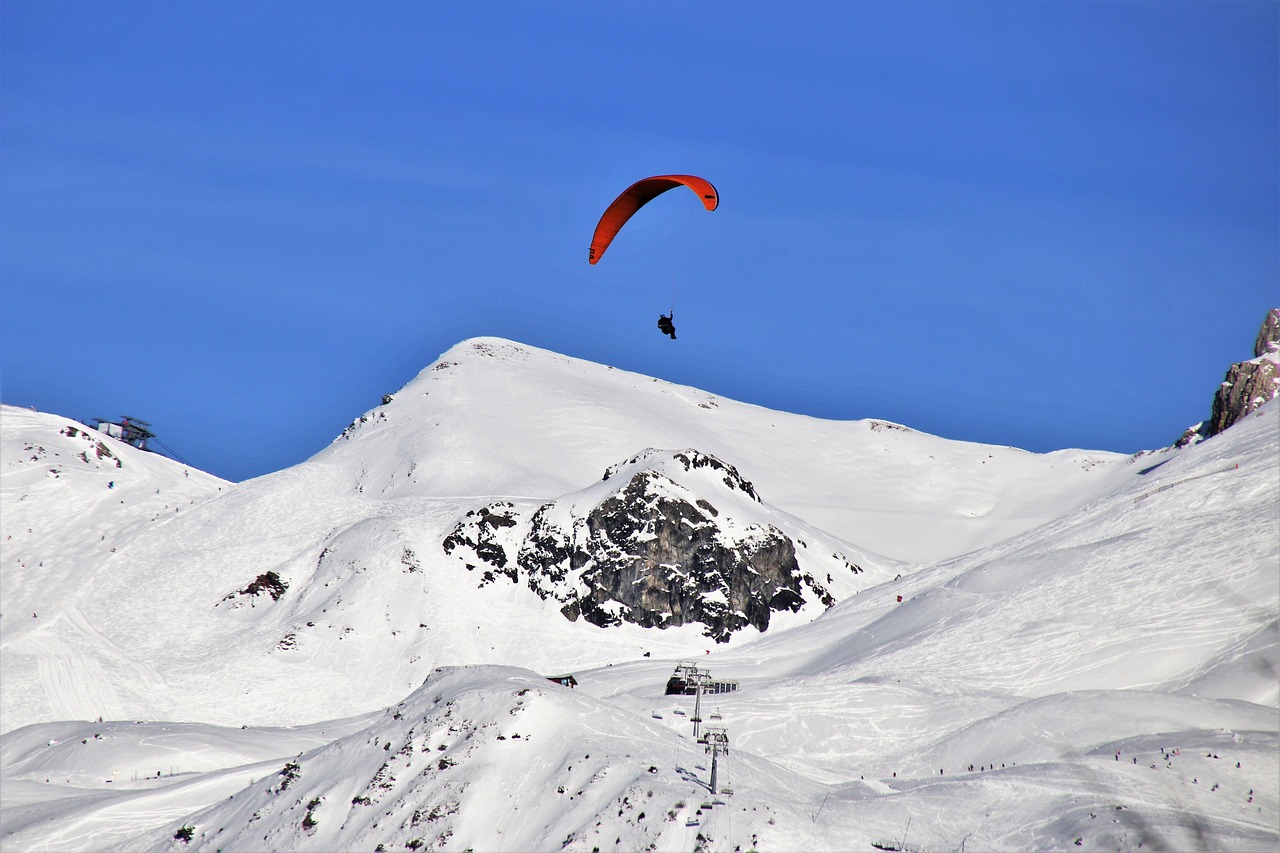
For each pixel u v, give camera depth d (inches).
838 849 4227.4
